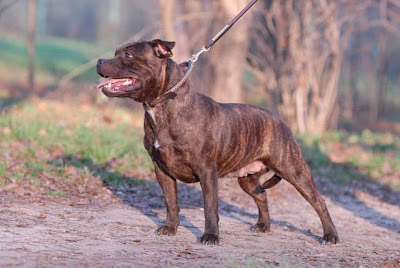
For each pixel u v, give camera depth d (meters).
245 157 8.03
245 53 19.22
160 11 19.22
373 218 11.70
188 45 20.39
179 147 7.34
